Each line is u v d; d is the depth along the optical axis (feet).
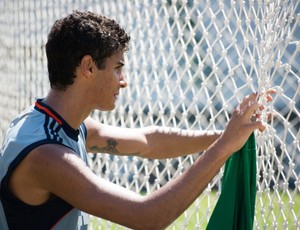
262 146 13.52
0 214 10.66
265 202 13.60
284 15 12.26
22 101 22.86
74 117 10.96
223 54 15.40
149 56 18.83
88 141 12.75
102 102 11.03
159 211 10.00
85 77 10.73
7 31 23.95
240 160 11.51
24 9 22.97
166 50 21.27
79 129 11.60
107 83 10.87
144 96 20.29
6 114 23.95
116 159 19.20
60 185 10.14
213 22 15.84
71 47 10.57
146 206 10.02
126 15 20.35
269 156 13.51
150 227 10.05
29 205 10.54
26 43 22.76
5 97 24.08
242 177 11.51
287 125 12.98
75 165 10.14
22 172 10.33
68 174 10.07
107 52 10.68
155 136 13.02
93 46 10.55
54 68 10.80
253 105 10.41
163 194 10.09
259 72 12.35
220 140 10.40
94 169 20.57
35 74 22.24
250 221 11.42
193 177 10.18
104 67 10.76
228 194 11.47
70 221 10.75
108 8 21.02
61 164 10.10
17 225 10.64
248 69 18.35
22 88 22.88
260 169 13.80
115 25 10.93
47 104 10.96
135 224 10.08
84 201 10.09
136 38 20.08
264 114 12.85
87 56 10.59
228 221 11.42
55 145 10.27
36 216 10.61
